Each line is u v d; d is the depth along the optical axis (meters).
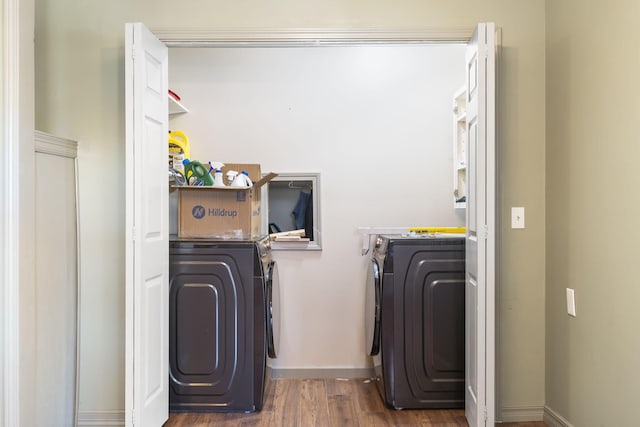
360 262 3.81
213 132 3.81
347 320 3.80
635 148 1.99
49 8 2.77
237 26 2.78
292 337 3.79
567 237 2.54
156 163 2.62
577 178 2.44
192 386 2.93
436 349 2.95
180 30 2.77
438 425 2.76
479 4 2.79
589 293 2.33
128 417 2.35
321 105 3.81
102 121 2.77
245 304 2.93
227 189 3.05
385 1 2.78
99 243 2.77
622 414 2.07
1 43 2.05
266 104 3.81
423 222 3.83
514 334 2.80
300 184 3.84
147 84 2.49
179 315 2.92
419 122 3.81
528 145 2.79
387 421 2.83
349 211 3.81
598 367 2.25
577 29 2.44
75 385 2.70
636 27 1.98
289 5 2.78
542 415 2.80
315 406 3.09
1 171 2.06
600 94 2.24
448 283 2.94
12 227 2.06
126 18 2.78
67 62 2.77
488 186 2.41
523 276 2.80
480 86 2.40
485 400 2.43
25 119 2.12
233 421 2.84
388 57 3.82
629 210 2.03
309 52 3.81
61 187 2.57
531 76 2.79
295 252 3.80
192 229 3.09
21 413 2.10
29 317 2.14
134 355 2.36
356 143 3.81
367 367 3.78
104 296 2.77
